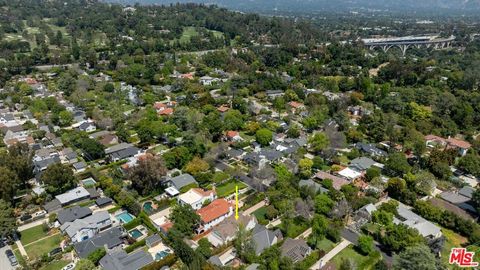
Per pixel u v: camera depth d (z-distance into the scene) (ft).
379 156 382.42
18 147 337.11
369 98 577.84
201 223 266.36
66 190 310.65
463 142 417.08
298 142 406.82
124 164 357.61
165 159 345.31
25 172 311.06
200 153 368.48
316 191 303.89
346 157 390.01
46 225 265.34
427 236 257.96
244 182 332.39
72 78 593.83
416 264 200.13
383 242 250.57
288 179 314.76
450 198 308.81
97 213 272.31
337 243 256.32
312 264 233.35
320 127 463.83
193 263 213.66
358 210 285.64
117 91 568.41
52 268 228.43
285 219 264.72
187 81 630.33
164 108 513.45
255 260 228.63
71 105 513.45
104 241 245.04
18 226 268.62
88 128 440.86
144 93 573.74
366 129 456.86
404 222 266.57
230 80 630.33
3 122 449.89
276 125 448.65
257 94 595.06
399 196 313.12
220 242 250.57
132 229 267.18
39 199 293.64
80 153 381.81
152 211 286.87
